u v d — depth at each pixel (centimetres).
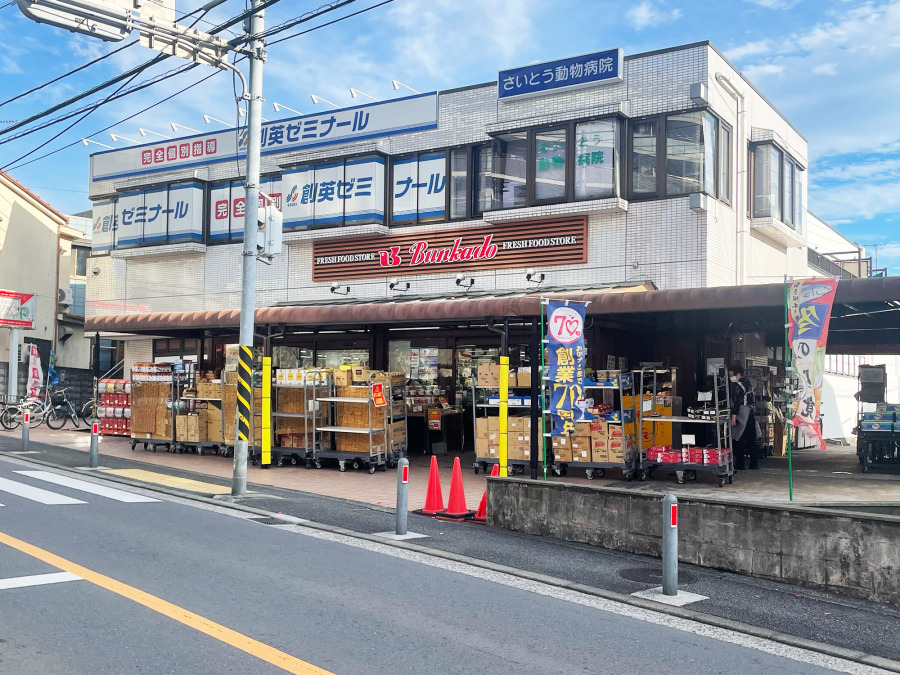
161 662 491
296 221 2127
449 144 1953
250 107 1245
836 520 729
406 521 938
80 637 531
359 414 1529
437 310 1445
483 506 1045
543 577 753
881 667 539
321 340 2098
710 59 1669
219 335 2211
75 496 1118
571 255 1780
